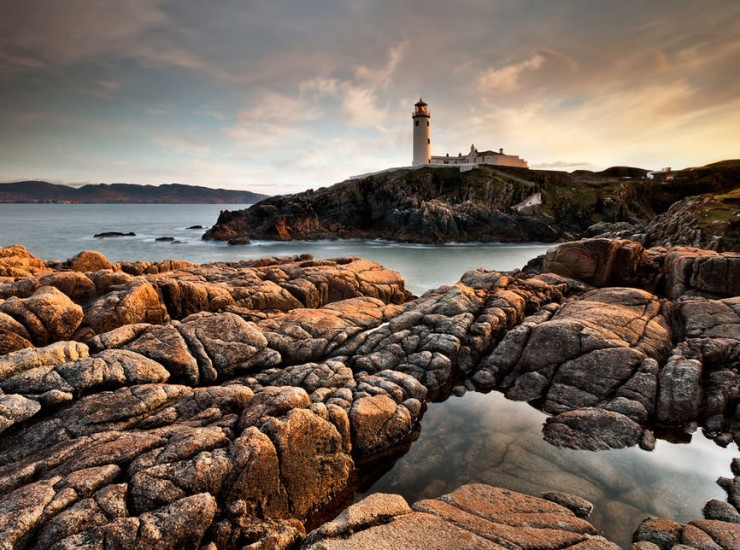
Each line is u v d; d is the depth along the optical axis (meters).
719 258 23.33
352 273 30.17
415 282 49.59
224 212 105.25
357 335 20.69
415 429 15.55
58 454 10.45
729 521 10.26
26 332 15.82
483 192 114.75
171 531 8.58
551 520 9.69
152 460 10.11
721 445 13.84
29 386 12.69
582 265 28.98
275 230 100.62
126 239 100.38
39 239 98.38
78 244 88.94
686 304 20.50
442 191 119.38
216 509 9.57
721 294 22.91
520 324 21.00
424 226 99.06
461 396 18.14
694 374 15.49
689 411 14.88
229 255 76.56
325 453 12.43
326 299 28.12
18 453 11.08
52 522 8.25
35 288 19.42
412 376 18.20
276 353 18.28
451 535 8.92
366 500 10.38
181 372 15.71
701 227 46.84
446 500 10.68
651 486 11.99
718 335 17.78
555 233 101.75
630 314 19.97
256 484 10.40
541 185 120.44
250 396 13.94
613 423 14.58
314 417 12.48
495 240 101.50
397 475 12.97
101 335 16.39
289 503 11.13
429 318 21.73
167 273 26.86
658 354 17.48
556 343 18.55
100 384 13.59
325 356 19.48
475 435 15.06
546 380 17.97
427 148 144.25
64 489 8.98
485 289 25.83
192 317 19.28
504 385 18.92
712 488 11.88
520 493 11.10
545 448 14.08
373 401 14.91
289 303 25.48
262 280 27.36
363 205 111.06
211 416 12.64
